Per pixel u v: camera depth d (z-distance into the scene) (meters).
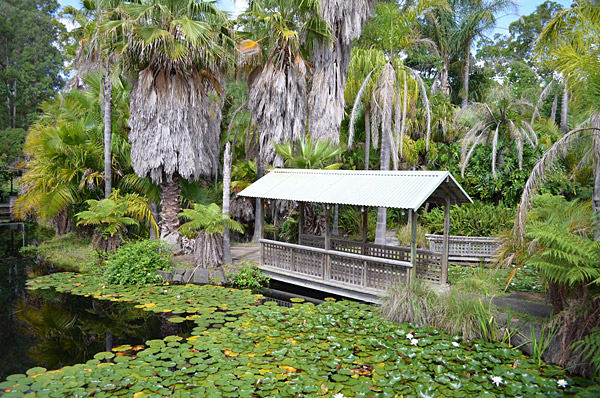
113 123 12.92
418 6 11.44
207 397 4.14
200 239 9.78
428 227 12.99
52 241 13.54
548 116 20.42
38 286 8.77
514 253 7.09
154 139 10.23
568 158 13.37
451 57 24.42
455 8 23.80
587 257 5.09
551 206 7.71
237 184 14.42
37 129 14.44
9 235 15.54
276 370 4.79
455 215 12.82
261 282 9.59
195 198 12.34
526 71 24.42
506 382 4.53
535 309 6.37
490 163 14.17
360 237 13.87
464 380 4.56
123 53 9.85
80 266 10.52
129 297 8.02
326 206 8.02
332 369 4.84
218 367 4.88
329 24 11.13
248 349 5.46
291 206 11.91
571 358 4.93
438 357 5.10
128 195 11.49
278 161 11.93
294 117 11.79
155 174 10.59
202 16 10.70
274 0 11.80
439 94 18.72
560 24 6.46
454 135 16.84
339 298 8.27
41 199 11.46
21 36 37.69
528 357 5.23
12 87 37.72
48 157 12.02
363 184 7.95
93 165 12.30
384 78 10.99
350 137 11.45
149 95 10.12
